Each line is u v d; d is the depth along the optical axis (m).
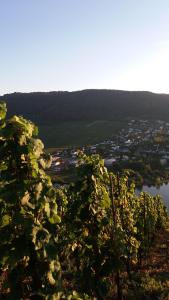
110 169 121.19
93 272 11.88
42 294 6.66
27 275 6.84
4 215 6.92
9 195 6.71
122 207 19.73
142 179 106.94
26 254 6.72
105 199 11.91
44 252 6.61
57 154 169.62
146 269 25.17
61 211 20.45
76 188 11.88
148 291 17.16
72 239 11.73
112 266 11.99
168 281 19.28
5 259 6.79
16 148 6.86
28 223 6.59
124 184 21.14
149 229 30.80
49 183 7.01
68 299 6.97
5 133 6.84
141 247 26.58
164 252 32.91
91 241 11.77
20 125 6.94
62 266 20.33
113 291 16.53
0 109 6.86
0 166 7.03
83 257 12.01
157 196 45.75
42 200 6.79
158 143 186.00
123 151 171.50
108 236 12.46
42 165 7.06
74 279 12.20
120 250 12.20
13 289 6.85
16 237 6.93
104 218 11.82
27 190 6.78
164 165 136.88
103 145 190.88
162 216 44.12
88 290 11.70
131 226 20.23
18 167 6.99
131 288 17.92
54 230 7.15
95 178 11.91
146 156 156.62
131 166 122.88
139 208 28.86
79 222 11.76
